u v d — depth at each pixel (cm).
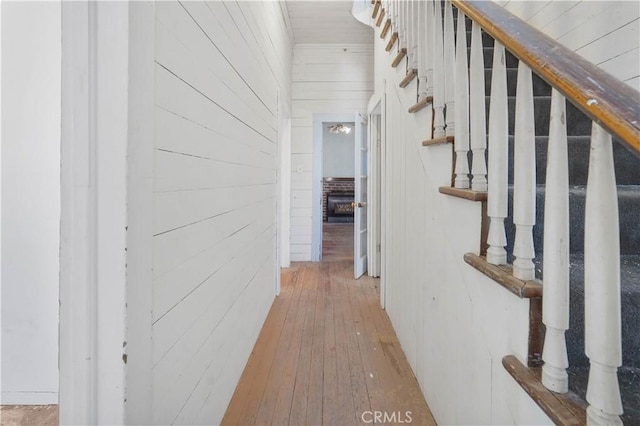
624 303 90
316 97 478
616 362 66
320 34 446
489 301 111
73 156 75
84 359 76
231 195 170
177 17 106
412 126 204
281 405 173
